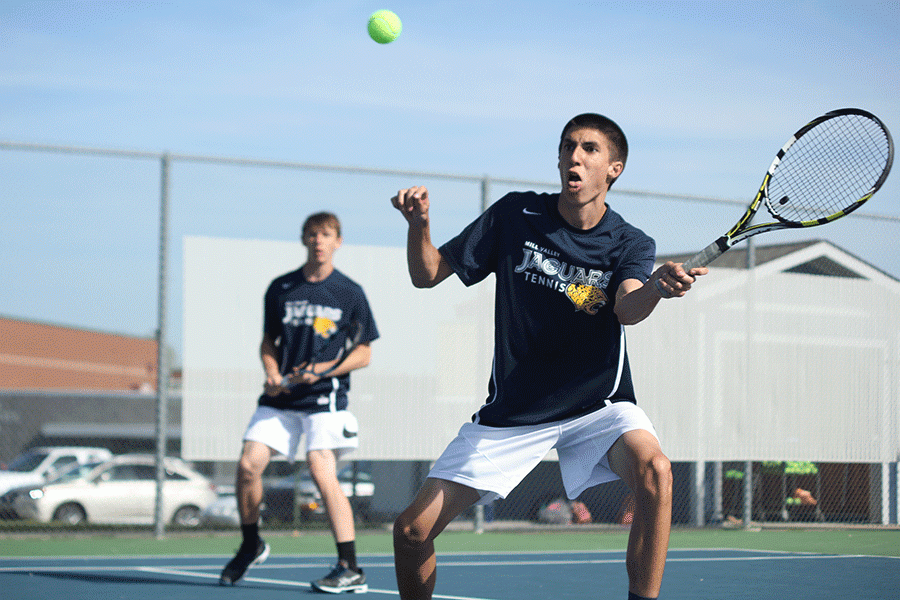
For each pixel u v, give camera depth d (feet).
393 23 26.61
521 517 63.93
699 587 32.76
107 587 31.65
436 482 19.84
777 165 20.56
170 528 53.98
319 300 32.89
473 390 53.52
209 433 49.55
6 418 158.92
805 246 60.18
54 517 80.59
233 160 50.49
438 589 32.22
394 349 52.31
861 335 60.85
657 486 18.38
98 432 159.43
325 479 31.76
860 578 35.50
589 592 31.60
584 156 19.51
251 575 35.68
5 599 28.81
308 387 32.22
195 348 49.65
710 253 17.92
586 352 20.06
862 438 60.54
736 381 58.23
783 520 60.70
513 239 20.29
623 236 20.10
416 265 19.72
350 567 31.19
